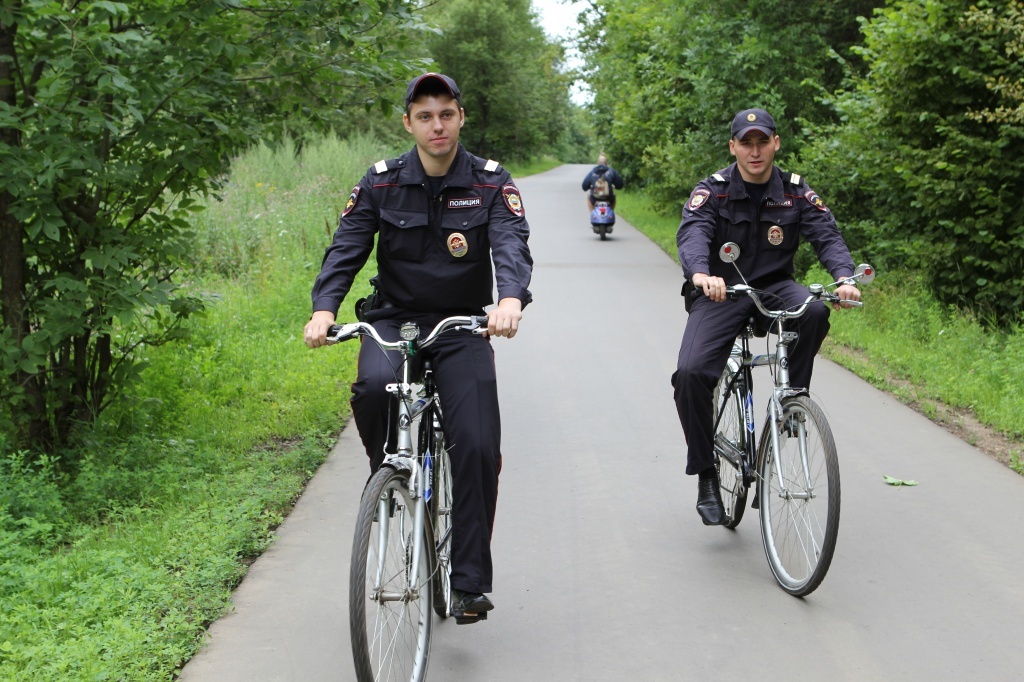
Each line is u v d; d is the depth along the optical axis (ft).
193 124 18.99
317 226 49.16
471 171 11.74
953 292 31.63
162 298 18.26
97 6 15.40
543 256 53.83
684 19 53.83
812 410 12.87
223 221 44.01
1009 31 29.35
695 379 14.29
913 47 31.19
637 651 11.88
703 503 14.98
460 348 11.54
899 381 25.55
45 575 13.33
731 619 12.67
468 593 11.09
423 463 11.34
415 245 11.70
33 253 18.48
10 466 17.37
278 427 21.18
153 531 15.10
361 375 11.17
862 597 13.26
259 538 15.35
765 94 47.44
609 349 29.43
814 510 12.85
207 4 17.67
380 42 20.67
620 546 15.15
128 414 20.90
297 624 12.55
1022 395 22.49
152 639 11.63
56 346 17.92
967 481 17.81
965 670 11.32
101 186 17.69
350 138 80.59
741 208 14.75
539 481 18.16
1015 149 30.27
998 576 13.87
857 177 36.09
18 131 17.67
